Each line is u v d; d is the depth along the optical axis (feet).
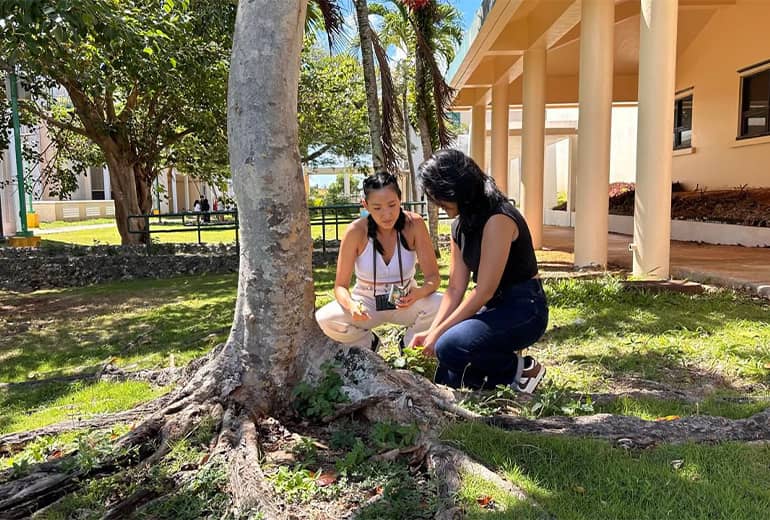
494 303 10.85
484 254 10.24
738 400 11.13
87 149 52.85
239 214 10.21
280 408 10.14
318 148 64.75
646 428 9.19
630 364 13.78
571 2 28.40
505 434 8.76
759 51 34.76
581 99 26.11
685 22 39.81
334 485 7.97
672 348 14.64
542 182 36.94
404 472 8.18
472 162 10.44
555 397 10.50
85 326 22.57
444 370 11.18
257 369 10.08
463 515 6.98
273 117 9.74
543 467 8.05
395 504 7.34
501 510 7.09
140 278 36.52
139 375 14.97
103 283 35.70
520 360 11.16
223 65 34.14
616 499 7.30
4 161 64.69
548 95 51.19
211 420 9.42
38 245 43.27
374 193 11.87
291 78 9.82
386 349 15.07
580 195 26.37
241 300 10.29
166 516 7.58
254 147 9.80
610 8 25.52
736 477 7.70
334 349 10.58
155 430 9.31
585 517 6.94
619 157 60.23
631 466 7.99
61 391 14.30
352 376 10.23
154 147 45.70
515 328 10.44
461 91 51.13
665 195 22.57
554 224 64.54
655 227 22.67
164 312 24.20
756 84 35.53
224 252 43.57
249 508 7.27
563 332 16.58
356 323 12.81
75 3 18.56
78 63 27.81
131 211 44.93
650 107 22.34
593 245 26.40
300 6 9.75
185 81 34.76
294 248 10.16
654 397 11.25
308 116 48.39
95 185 135.03
